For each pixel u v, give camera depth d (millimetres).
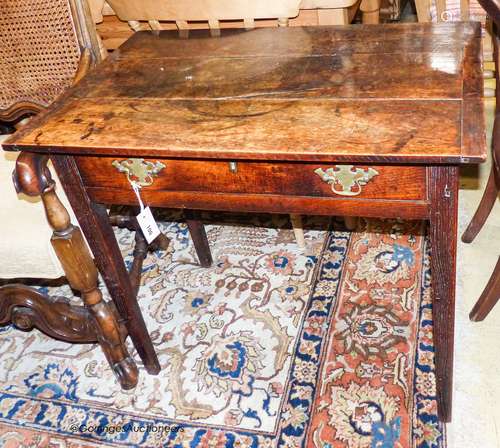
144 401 1510
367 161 933
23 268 1357
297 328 1631
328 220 1997
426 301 1645
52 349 1708
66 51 1516
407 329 1574
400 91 1077
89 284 1334
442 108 1005
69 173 1180
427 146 917
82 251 1286
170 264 1934
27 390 1592
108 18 1806
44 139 1117
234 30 1473
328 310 1668
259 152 974
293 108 1082
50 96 1582
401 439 1321
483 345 1491
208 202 1137
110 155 1117
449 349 1183
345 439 1339
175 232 2080
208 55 1364
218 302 1758
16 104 1598
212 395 1494
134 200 1188
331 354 1541
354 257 1833
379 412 1384
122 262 1362
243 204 1114
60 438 1455
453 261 1045
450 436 1312
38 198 1431
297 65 1245
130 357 1537
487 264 1706
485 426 1320
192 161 1075
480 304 1518
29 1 1478
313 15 1596
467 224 1849
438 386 1259
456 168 927
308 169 1015
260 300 1739
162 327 1707
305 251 1888
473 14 1926
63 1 1464
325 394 1444
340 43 1304
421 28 1298
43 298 1426
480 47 1183
